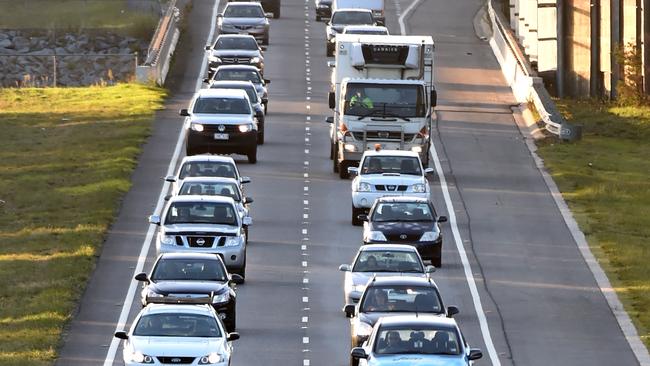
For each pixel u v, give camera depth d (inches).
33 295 4367.6
